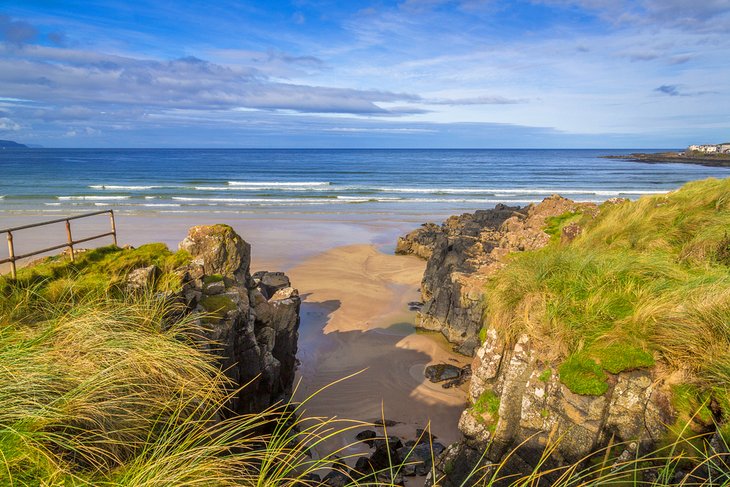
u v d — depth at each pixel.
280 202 48.47
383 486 3.76
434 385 11.87
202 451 3.13
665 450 4.88
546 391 5.97
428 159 162.50
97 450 3.21
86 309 4.71
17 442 2.92
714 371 4.93
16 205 43.62
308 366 12.95
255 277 17.16
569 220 16.42
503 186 68.38
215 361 6.33
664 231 10.95
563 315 6.56
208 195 54.03
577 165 125.69
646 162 141.62
